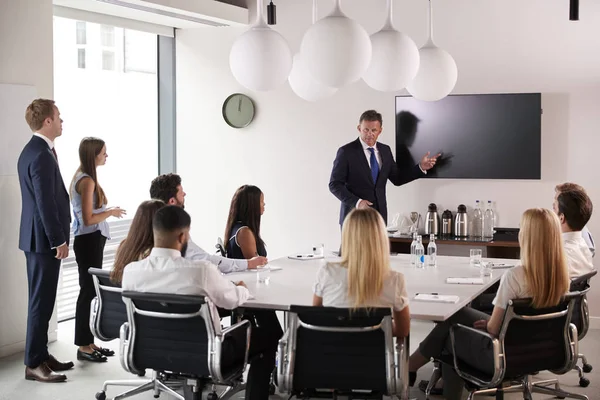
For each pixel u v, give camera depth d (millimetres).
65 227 5156
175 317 3691
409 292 4285
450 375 4562
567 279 3752
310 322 3404
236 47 3814
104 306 4328
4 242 5656
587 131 6570
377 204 6453
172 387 4723
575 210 4527
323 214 7617
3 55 5547
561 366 3920
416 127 7012
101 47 7355
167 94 8195
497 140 6773
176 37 8102
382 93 7234
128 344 3861
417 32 7035
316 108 7539
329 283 3551
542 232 3719
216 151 8039
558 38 6578
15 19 5629
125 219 7812
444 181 7039
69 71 6969
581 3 6484
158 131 8250
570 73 6574
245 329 3955
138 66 7895
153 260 3791
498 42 6762
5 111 5547
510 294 3766
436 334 4309
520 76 6723
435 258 5293
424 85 4418
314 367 3473
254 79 3797
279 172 7770
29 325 5152
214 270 3793
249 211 5062
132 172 7879
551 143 6684
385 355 3408
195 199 8180
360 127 6406
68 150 6988
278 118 7719
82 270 5492
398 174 6660
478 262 5227
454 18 6887
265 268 4945
